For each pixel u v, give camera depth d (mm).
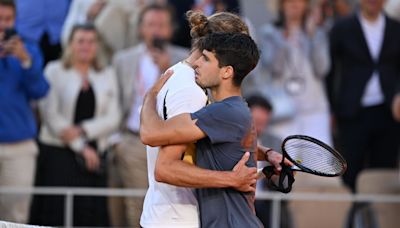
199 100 12156
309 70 25062
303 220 22500
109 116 23078
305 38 25172
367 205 22562
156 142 11930
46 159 22781
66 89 22875
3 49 21328
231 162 12156
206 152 12180
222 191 12188
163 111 12266
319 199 22141
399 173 23625
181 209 12305
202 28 12781
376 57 25234
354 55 25234
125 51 23641
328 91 25344
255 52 12242
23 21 23812
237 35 12211
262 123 22938
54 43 24188
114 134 23844
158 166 11977
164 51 23125
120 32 24719
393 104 24828
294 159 12641
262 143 24391
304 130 24828
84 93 22938
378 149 25297
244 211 12180
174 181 11930
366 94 25172
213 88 12328
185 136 11875
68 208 21609
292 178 12727
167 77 12414
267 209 22031
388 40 25234
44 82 22016
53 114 22781
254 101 22953
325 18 26719
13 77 21641
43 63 24203
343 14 27016
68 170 22719
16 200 21828
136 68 23281
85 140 22812
